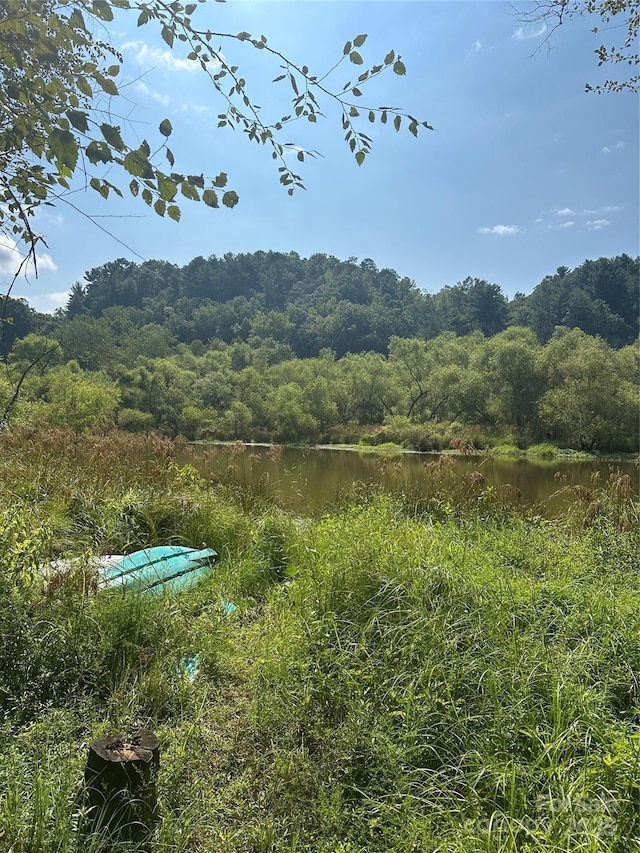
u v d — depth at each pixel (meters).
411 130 2.28
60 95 1.90
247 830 2.49
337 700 3.24
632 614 4.18
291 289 150.00
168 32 1.84
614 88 5.83
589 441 32.38
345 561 4.61
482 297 101.81
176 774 2.75
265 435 43.66
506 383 38.12
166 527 6.92
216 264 150.25
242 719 3.28
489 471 20.88
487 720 3.02
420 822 2.42
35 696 3.28
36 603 3.87
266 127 2.31
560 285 108.56
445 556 5.02
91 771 2.39
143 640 3.97
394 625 3.80
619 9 5.16
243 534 6.83
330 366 57.72
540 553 5.97
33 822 2.22
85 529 6.29
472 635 3.64
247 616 4.85
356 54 2.10
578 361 33.03
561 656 3.45
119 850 2.19
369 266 163.38
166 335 90.56
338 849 2.32
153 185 1.78
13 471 7.41
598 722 2.94
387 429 39.41
